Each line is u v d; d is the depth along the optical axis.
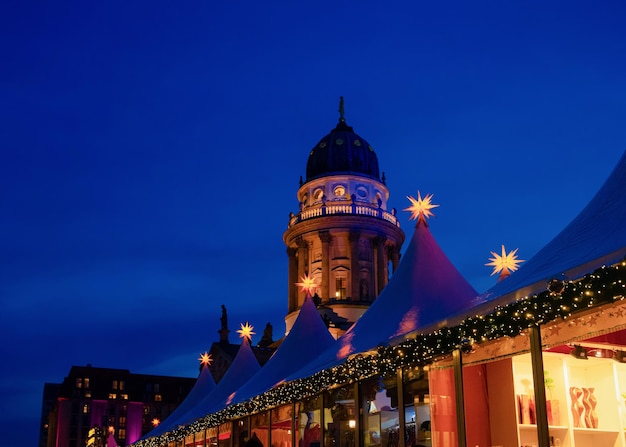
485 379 14.56
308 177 91.44
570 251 11.25
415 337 14.40
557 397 13.79
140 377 125.00
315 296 80.25
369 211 86.25
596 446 13.93
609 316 10.62
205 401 35.22
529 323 11.24
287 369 25.52
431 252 18.62
